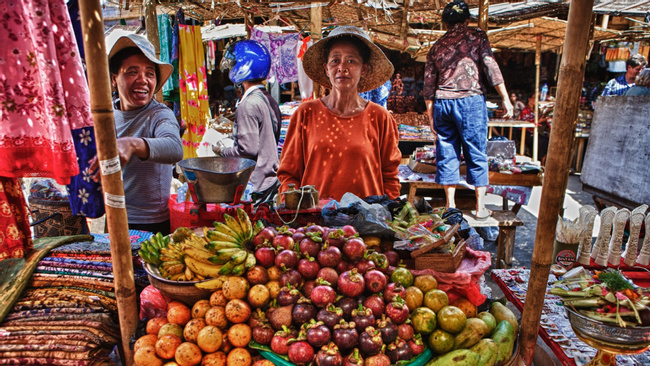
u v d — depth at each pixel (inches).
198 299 68.4
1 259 77.7
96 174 76.0
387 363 62.7
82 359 65.3
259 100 134.2
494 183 171.8
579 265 109.8
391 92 365.4
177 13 197.9
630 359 77.7
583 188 217.6
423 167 187.8
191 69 201.6
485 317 74.0
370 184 108.3
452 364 66.0
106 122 61.6
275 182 139.8
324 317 63.5
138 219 102.6
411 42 249.9
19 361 65.9
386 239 79.0
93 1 56.9
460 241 78.5
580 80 61.5
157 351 63.4
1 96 62.0
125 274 68.0
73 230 107.7
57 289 76.2
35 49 62.7
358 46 102.0
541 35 309.7
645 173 168.2
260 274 66.5
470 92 154.4
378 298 66.7
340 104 107.0
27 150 64.7
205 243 70.4
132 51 92.8
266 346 65.2
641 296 69.5
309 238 69.9
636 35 285.0
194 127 207.2
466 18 155.3
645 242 108.7
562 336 82.0
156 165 101.4
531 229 208.8
